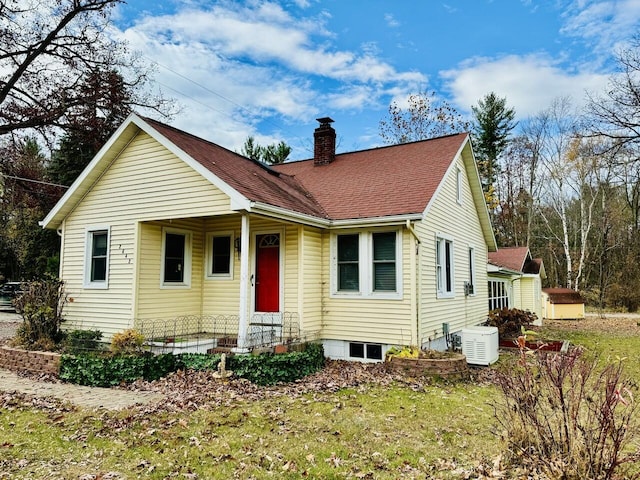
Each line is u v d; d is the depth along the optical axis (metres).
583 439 4.30
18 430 5.96
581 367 4.77
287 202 10.29
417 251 10.48
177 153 9.89
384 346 10.53
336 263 11.27
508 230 36.81
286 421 6.29
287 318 10.67
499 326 16.42
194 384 8.19
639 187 31.97
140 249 10.66
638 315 29.42
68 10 18.88
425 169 12.42
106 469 4.77
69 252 12.08
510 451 4.98
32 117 19.58
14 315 23.91
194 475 4.62
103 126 21.50
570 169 31.27
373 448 5.36
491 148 35.59
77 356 9.01
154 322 10.78
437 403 7.32
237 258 11.80
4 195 23.50
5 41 18.09
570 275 31.17
